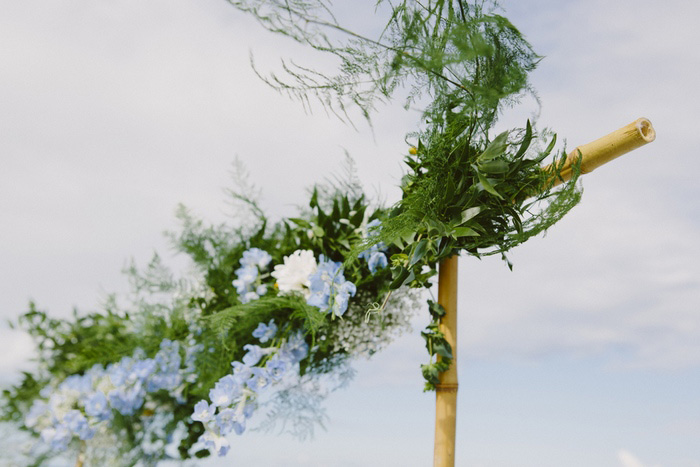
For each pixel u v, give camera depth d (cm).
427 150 122
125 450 176
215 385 151
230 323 148
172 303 187
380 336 157
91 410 174
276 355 156
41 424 180
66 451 173
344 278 149
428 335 129
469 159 119
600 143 116
